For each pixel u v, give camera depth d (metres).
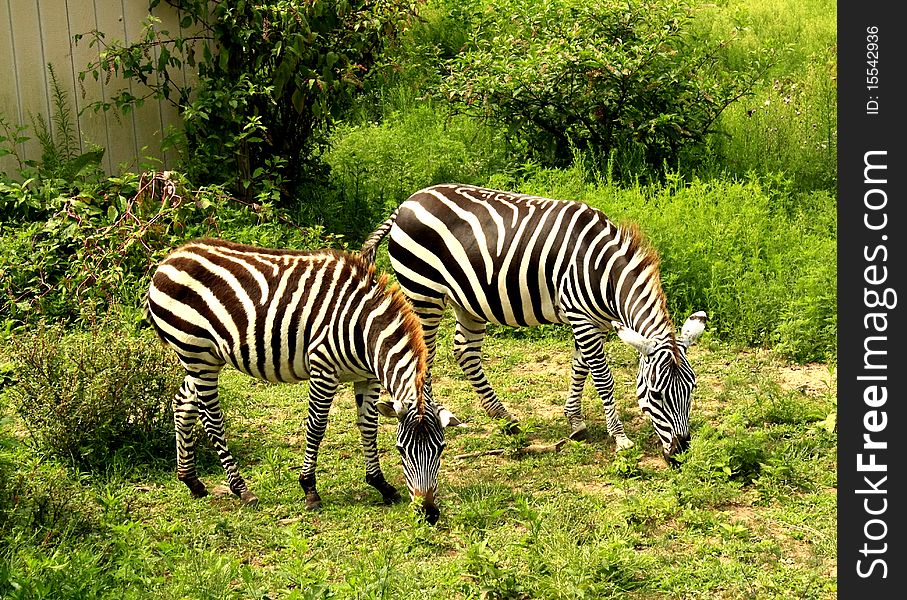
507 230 10.26
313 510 9.05
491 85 18.30
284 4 15.70
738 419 10.51
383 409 8.50
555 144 18.97
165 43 16.03
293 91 16.66
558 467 9.92
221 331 8.98
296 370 9.02
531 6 19.67
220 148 16.38
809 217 15.96
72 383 10.12
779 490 9.07
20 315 13.43
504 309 10.44
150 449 10.27
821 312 12.80
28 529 8.18
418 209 10.68
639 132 18.19
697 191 15.79
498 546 8.20
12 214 14.91
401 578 7.55
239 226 15.27
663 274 13.69
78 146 15.88
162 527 8.56
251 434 10.85
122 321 12.41
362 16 16.64
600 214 10.21
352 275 8.80
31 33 15.28
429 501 8.28
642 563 7.74
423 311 10.98
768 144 19.14
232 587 7.79
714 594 7.51
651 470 9.64
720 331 13.30
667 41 18.75
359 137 19.62
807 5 26.12
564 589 7.32
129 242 13.89
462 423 11.09
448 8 24.67
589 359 10.23
